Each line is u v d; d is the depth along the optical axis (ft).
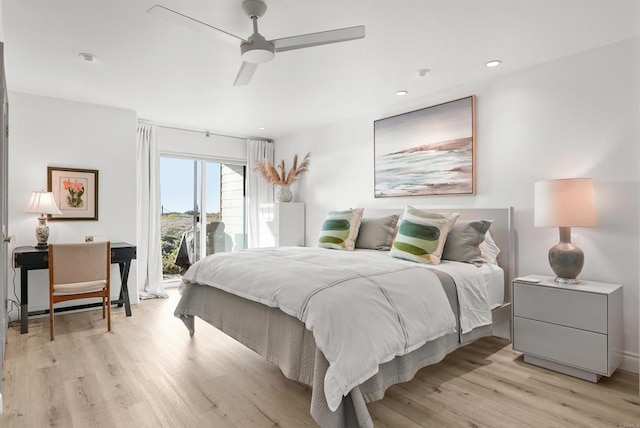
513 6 7.44
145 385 7.93
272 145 20.25
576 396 7.47
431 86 12.09
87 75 11.07
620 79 8.95
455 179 12.13
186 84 11.85
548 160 10.16
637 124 8.71
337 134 16.65
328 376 5.57
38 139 13.01
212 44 9.06
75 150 13.70
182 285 10.72
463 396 7.47
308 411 6.93
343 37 7.30
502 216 10.90
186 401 7.27
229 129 18.01
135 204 14.98
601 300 7.94
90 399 7.32
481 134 11.60
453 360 9.36
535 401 7.27
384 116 14.57
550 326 8.68
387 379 6.51
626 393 7.60
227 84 11.85
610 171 9.09
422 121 13.08
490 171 11.38
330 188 17.03
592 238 9.36
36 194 12.30
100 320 12.73
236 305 8.71
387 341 6.24
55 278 10.89
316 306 6.19
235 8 7.45
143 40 8.84
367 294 6.65
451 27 8.29
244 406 7.09
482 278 9.36
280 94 12.85
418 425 6.45
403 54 9.68
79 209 13.76
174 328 11.86
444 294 7.89
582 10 7.58
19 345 10.28
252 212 19.48
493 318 9.57
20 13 7.60
